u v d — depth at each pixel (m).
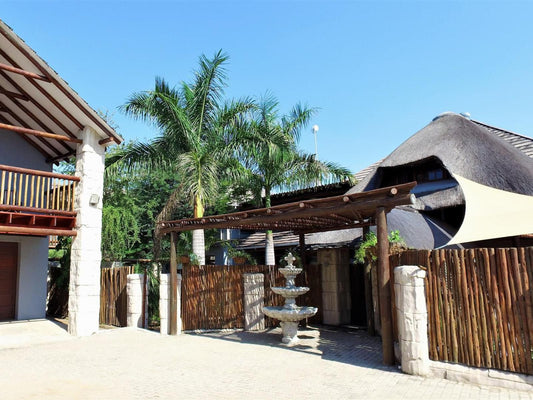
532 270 6.34
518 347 6.38
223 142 15.79
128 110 15.70
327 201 8.86
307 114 16.95
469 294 6.99
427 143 15.97
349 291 14.51
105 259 18.72
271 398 6.29
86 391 6.68
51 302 17.09
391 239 11.18
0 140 15.16
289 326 10.81
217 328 13.23
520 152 15.41
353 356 9.19
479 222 10.61
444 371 7.05
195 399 6.29
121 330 12.80
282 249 19.30
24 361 8.94
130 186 23.19
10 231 11.45
